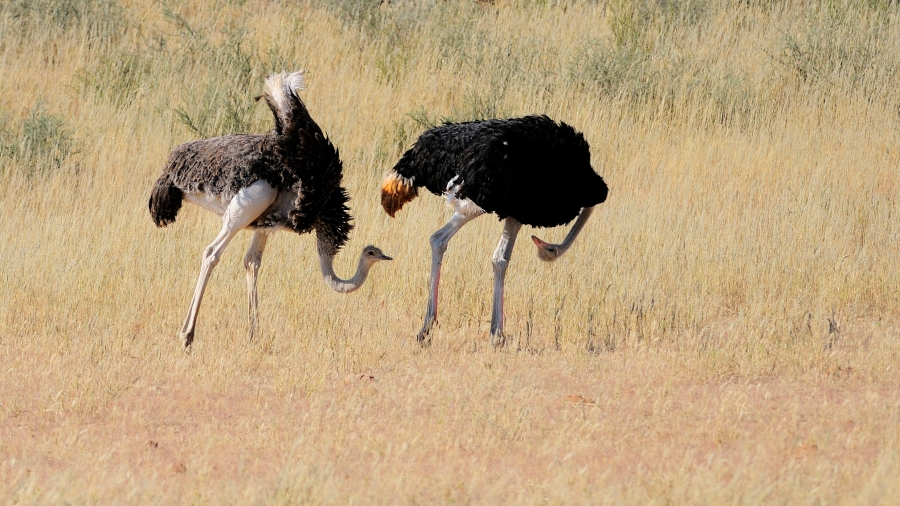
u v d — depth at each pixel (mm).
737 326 27875
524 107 48125
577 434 20766
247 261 27969
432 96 49906
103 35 53031
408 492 17547
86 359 25562
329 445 20078
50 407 22453
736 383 24547
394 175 28109
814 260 32188
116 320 28750
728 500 16828
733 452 19797
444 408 21969
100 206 36969
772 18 57594
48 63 50875
